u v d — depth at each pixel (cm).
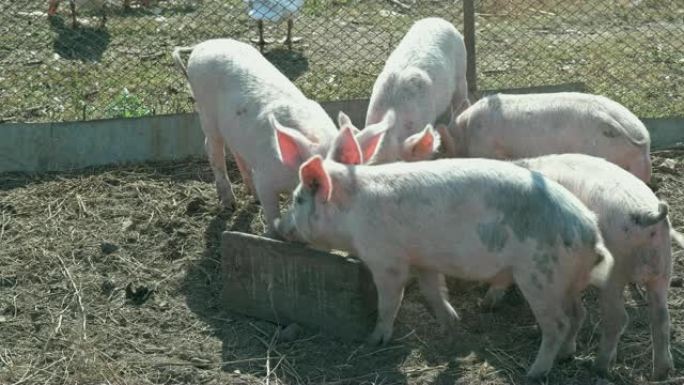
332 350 368
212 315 389
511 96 431
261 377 357
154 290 401
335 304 371
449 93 468
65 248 422
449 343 370
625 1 705
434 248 352
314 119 402
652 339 352
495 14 675
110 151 491
